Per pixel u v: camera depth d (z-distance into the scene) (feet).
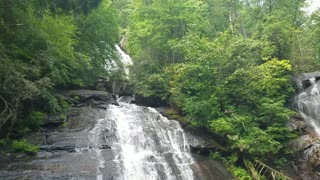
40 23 54.03
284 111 62.75
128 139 50.83
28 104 47.11
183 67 64.95
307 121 69.51
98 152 44.93
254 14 104.42
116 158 44.70
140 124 55.98
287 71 80.33
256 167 54.19
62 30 59.06
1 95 40.93
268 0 101.24
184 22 88.74
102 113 57.67
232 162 53.57
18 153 40.11
